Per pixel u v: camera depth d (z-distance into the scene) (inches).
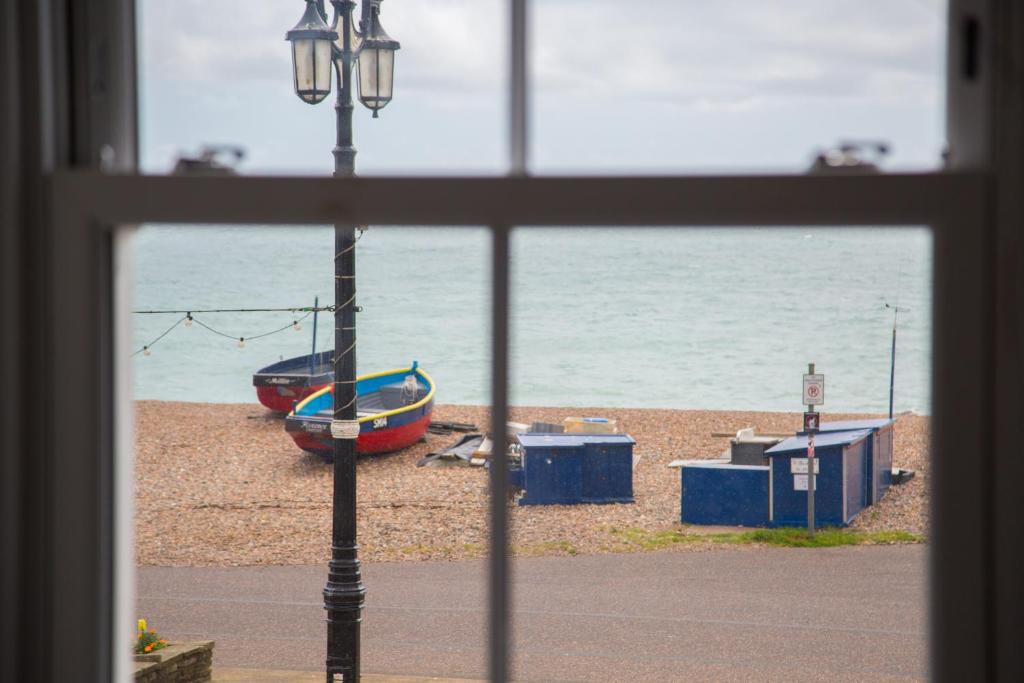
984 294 55.4
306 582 908.0
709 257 1616.6
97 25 63.9
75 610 62.8
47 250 61.7
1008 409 55.7
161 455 1233.4
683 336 1578.5
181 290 1642.5
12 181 60.4
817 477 882.8
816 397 866.8
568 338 1610.5
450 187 59.2
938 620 56.7
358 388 1199.6
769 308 1545.3
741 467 906.1
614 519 974.4
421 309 1664.6
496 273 59.2
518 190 58.7
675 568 877.8
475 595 900.6
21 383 61.8
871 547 890.1
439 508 1076.5
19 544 62.4
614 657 709.9
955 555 56.2
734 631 757.3
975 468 55.8
